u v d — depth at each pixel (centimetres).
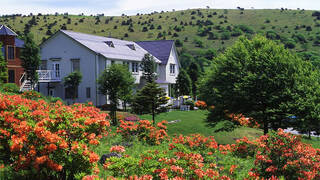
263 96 2334
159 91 2828
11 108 942
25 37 3231
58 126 735
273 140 1015
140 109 2844
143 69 3831
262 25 14662
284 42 11719
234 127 2694
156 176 808
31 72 3225
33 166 677
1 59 2912
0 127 834
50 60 3866
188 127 2973
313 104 2166
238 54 2628
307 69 2430
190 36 12875
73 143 703
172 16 16712
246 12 17300
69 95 3766
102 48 3812
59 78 3812
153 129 1560
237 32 13050
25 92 2355
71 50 3722
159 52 4847
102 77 2756
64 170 724
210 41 12200
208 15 16525
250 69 2495
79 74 3450
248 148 1266
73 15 16850
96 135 835
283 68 2381
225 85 2566
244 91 2380
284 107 2236
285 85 2302
